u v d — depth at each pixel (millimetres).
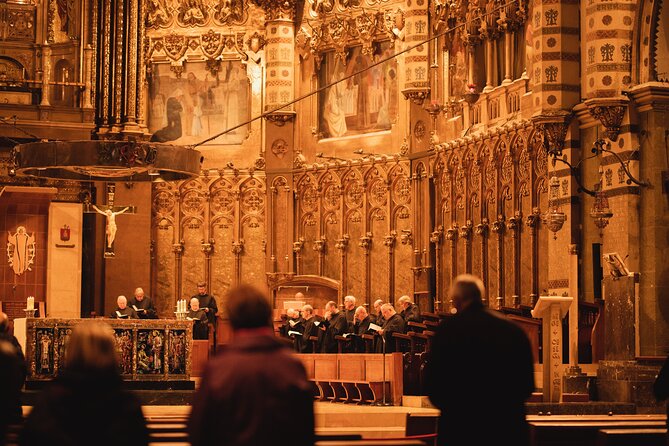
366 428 19422
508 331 10156
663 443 12469
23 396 23719
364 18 34375
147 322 25359
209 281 36625
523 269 28156
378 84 34312
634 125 23266
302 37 35875
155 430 12352
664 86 22828
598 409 20797
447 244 31641
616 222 23422
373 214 34094
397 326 25266
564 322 24078
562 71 25406
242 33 36875
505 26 29109
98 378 7859
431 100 32594
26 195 34312
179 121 37156
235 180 36688
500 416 10055
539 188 27406
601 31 23531
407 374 23781
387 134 33938
